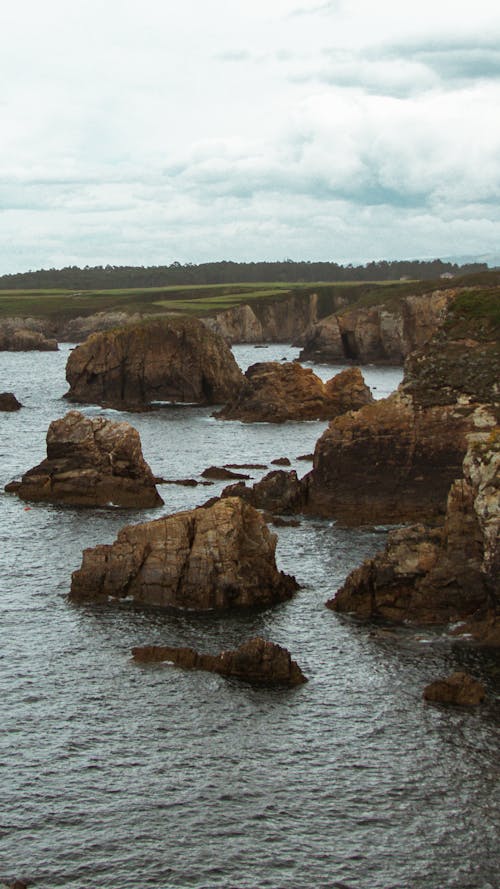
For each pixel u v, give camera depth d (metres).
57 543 71.44
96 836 36.66
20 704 46.12
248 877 34.56
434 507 77.38
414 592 56.59
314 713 45.38
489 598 54.16
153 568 58.53
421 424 77.94
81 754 42.00
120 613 56.78
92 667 49.88
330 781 40.09
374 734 43.56
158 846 36.12
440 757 41.75
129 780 40.12
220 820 37.62
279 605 58.12
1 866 34.91
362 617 56.25
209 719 44.84
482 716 45.03
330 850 35.97
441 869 35.00
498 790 39.44
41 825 37.22
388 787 39.69
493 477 54.16
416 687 47.75
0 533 74.06
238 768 41.00
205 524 58.66
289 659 48.72
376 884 34.25
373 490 78.75
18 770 40.75
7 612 57.22
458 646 52.12
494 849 36.00
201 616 56.31
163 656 50.62
